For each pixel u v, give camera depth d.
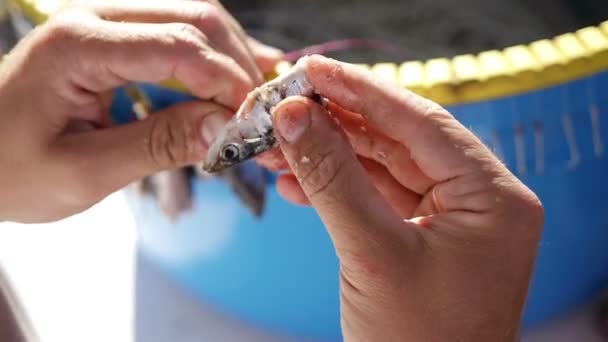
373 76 0.48
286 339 0.65
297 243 0.59
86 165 0.53
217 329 0.65
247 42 0.56
